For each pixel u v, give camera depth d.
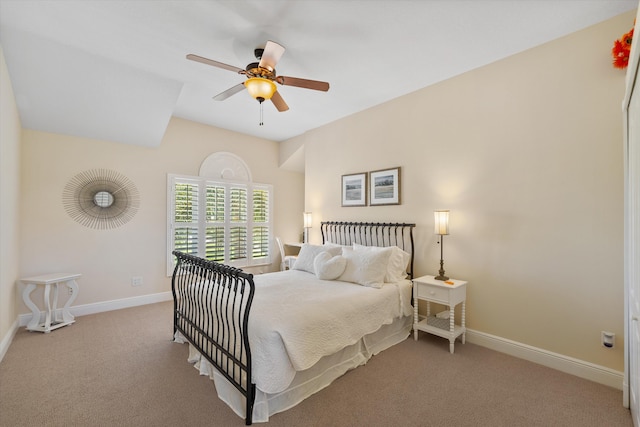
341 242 4.26
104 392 2.04
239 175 5.07
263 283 2.90
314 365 2.09
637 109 1.51
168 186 4.30
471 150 2.94
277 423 1.75
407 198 3.48
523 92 2.61
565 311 2.39
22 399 1.94
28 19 2.17
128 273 3.96
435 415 1.83
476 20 2.19
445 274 3.12
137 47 2.54
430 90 3.27
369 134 3.92
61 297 3.47
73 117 3.31
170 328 3.22
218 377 2.09
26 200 3.28
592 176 2.28
